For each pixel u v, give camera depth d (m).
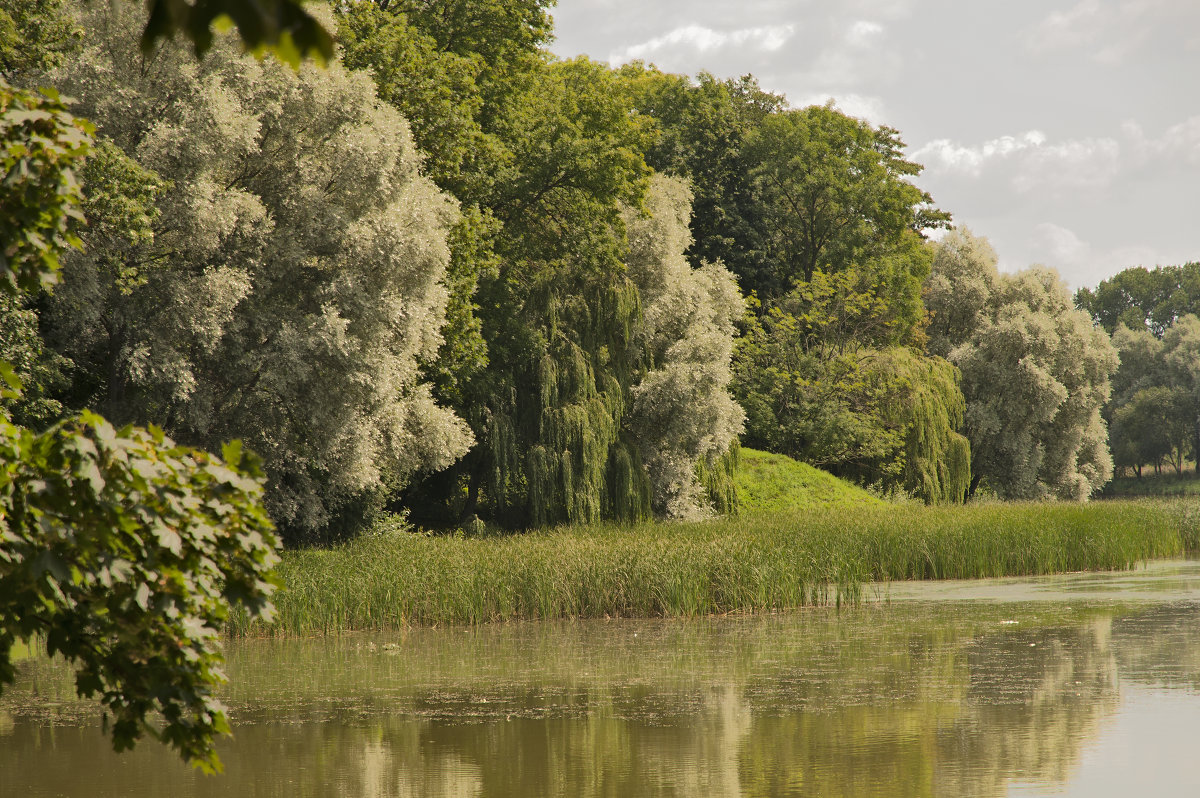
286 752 19.62
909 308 99.94
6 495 6.84
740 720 21.72
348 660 28.80
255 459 7.41
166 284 35.84
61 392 38.00
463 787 17.47
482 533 55.38
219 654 7.30
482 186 55.31
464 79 53.16
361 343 39.19
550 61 72.81
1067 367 100.75
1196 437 171.12
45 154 7.63
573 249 61.25
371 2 50.28
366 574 35.66
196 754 7.34
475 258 52.06
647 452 63.94
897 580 46.19
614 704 23.28
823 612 37.31
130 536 6.84
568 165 59.75
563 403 57.78
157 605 7.00
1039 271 109.00
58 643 7.31
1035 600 39.16
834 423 85.50
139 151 34.47
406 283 41.19
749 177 93.38
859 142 102.94
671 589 36.75
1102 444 111.88
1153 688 24.14
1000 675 25.84
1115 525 51.97
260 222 38.94
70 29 33.28
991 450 98.81
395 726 21.42
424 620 35.25
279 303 41.22
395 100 49.12
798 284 92.56
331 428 39.84
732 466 71.00
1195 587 42.41
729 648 30.19
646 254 67.06
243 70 37.22
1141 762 18.31
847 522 50.03
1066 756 18.78
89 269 33.12
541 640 32.00
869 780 17.59
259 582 7.44
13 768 18.58
